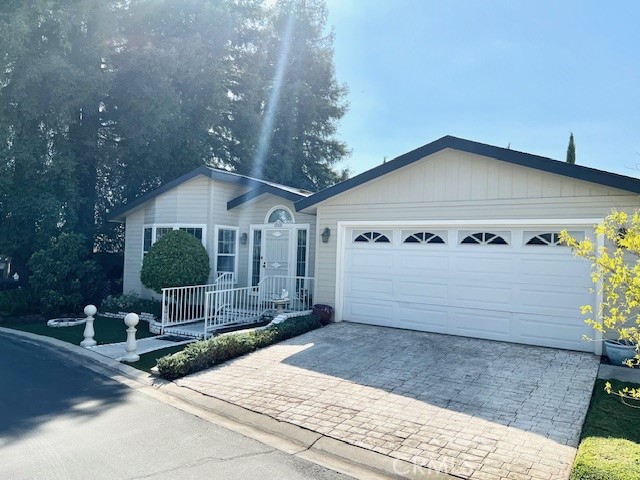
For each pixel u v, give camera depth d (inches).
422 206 374.3
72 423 206.4
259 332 340.8
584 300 312.0
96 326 464.4
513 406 218.5
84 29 637.9
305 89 1029.8
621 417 200.4
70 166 608.7
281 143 995.9
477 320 350.9
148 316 496.4
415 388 245.1
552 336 322.0
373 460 171.2
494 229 347.3
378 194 395.9
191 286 448.8
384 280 395.2
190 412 224.5
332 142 1135.0
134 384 272.8
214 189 526.3
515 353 306.2
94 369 307.4
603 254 158.6
